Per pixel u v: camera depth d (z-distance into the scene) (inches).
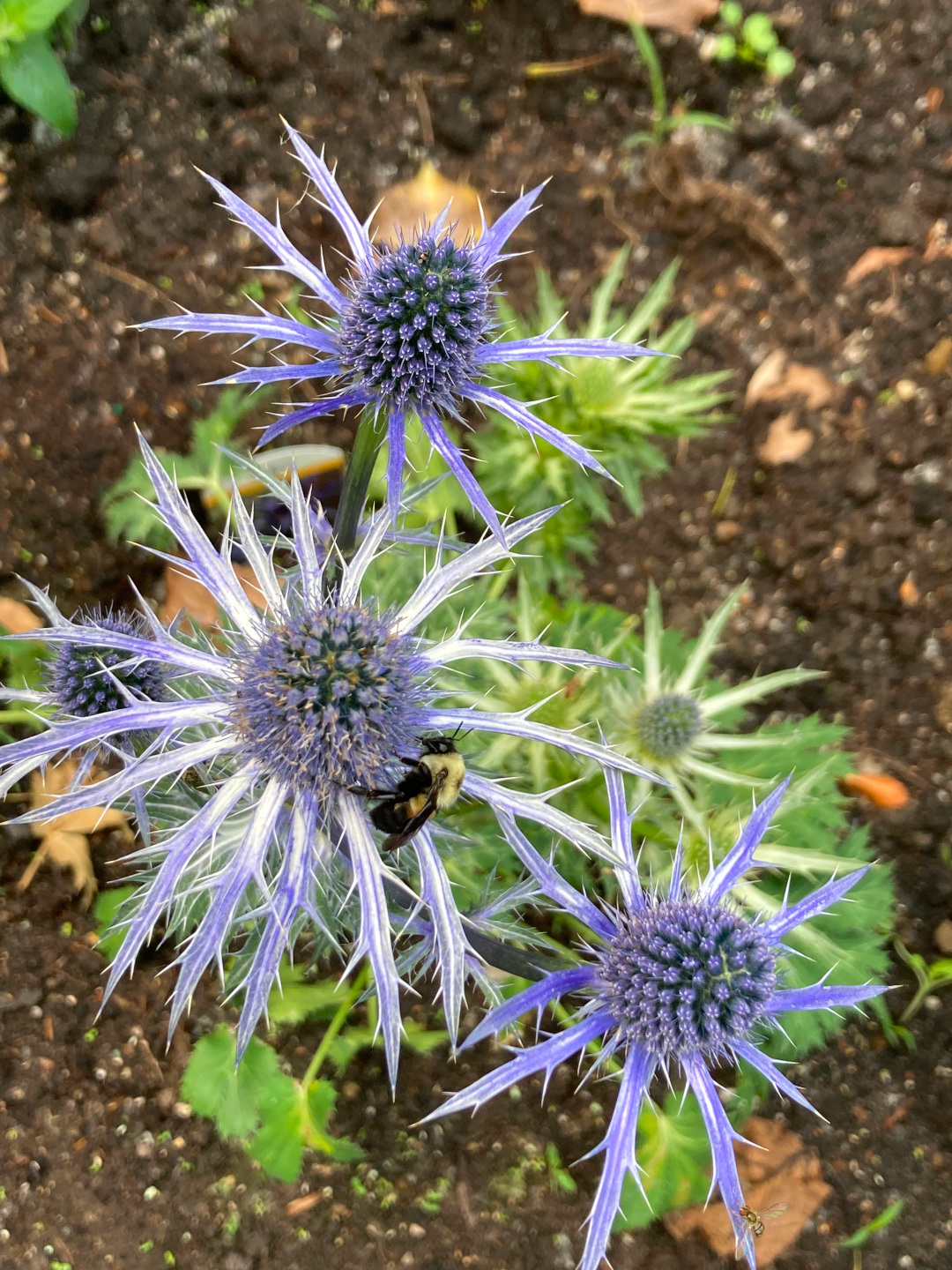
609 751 5.3
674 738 7.7
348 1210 7.2
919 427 10.9
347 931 7.5
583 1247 7.2
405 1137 7.6
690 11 11.0
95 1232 6.8
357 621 5.4
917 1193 7.9
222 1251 6.9
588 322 10.7
